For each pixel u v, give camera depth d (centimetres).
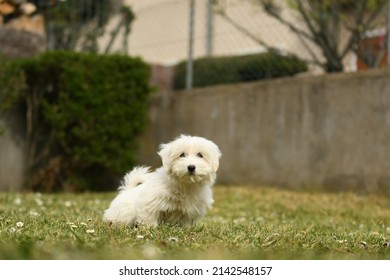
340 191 954
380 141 907
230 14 1241
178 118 1209
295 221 714
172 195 516
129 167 1168
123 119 1163
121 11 1354
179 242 432
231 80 1188
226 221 671
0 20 1303
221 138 1137
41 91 1180
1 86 1133
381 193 900
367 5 1012
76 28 1353
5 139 1209
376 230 616
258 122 1076
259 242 453
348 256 421
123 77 1168
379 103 911
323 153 980
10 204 827
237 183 1105
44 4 1348
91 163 1143
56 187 1188
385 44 986
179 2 1294
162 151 530
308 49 1065
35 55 1253
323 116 984
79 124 1142
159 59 1400
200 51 1313
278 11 1148
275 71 1125
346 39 1088
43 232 455
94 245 396
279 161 1043
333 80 970
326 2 1041
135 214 528
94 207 782
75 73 1124
